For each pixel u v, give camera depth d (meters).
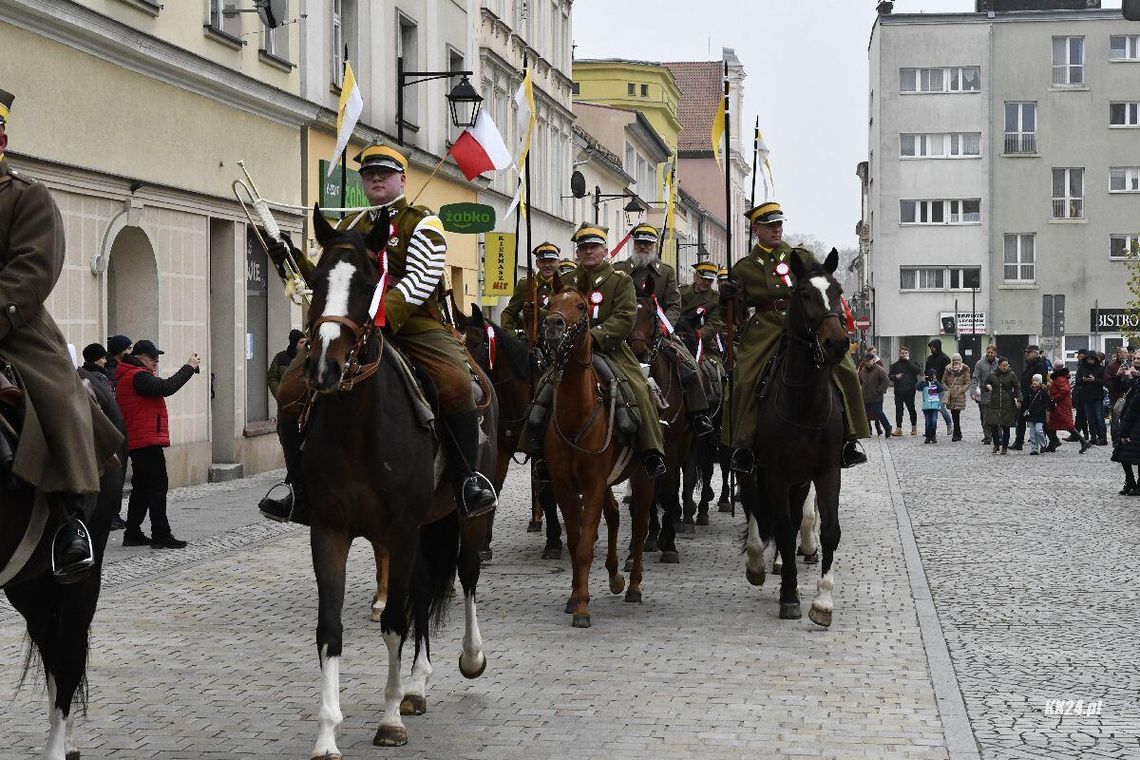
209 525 16.19
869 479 23.44
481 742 7.18
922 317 69.56
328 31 26.00
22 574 6.19
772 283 11.11
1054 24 67.94
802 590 11.98
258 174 22.97
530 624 10.41
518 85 41.06
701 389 13.68
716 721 7.59
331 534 6.81
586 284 10.62
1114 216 68.12
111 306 19.55
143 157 19.05
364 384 6.78
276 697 8.14
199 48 20.64
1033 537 15.69
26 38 16.11
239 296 22.38
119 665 8.98
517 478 23.38
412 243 7.44
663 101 76.00
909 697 8.13
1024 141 68.56
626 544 15.16
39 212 5.95
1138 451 20.47
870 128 77.06
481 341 13.34
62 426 6.01
